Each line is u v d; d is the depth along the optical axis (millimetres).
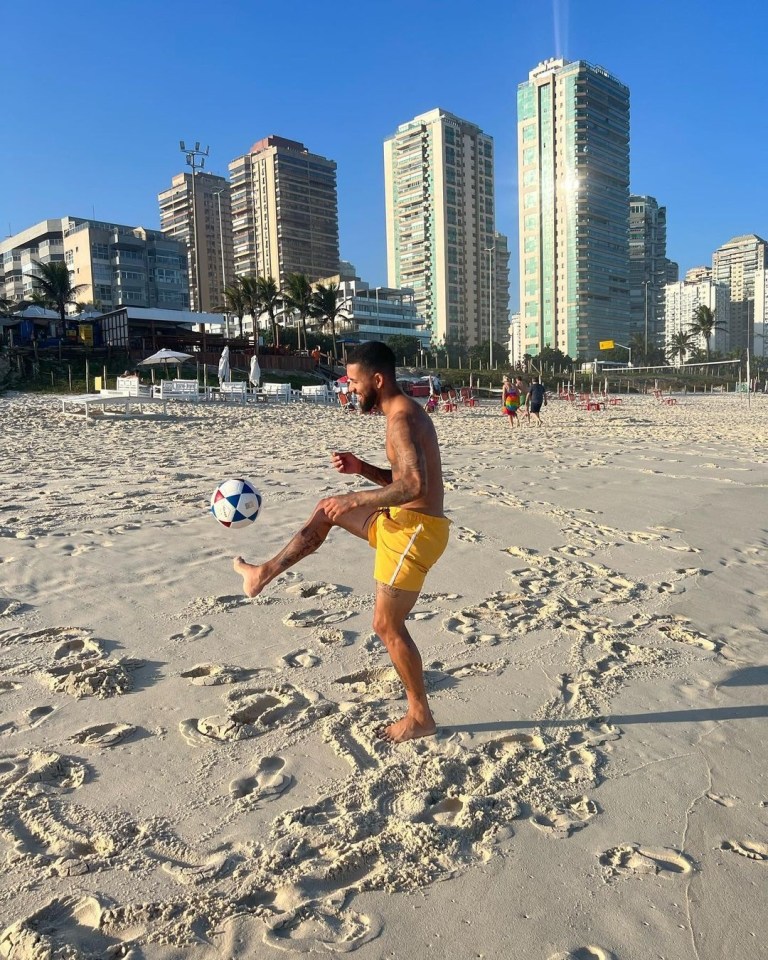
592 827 2316
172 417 22484
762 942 1833
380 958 1785
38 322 50250
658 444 14586
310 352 56188
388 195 147500
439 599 4613
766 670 3586
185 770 2643
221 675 3441
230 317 73375
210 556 5527
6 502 7676
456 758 2719
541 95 134625
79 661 3594
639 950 1806
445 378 62531
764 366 123875
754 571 5367
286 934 1861
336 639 3904
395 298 126625
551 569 5324
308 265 147250
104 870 2096
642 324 160375
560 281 136750
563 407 36500
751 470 10461
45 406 25562
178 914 1927
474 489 8633
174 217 143125
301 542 2795
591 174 132750
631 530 6598
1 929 1871
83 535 6141
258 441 15609
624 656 3742
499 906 1963
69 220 102188
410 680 2846
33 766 2664
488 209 148000
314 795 2484
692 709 3158
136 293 96875
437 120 136875
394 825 2312
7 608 4348
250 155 145500
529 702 3203
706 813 2389
